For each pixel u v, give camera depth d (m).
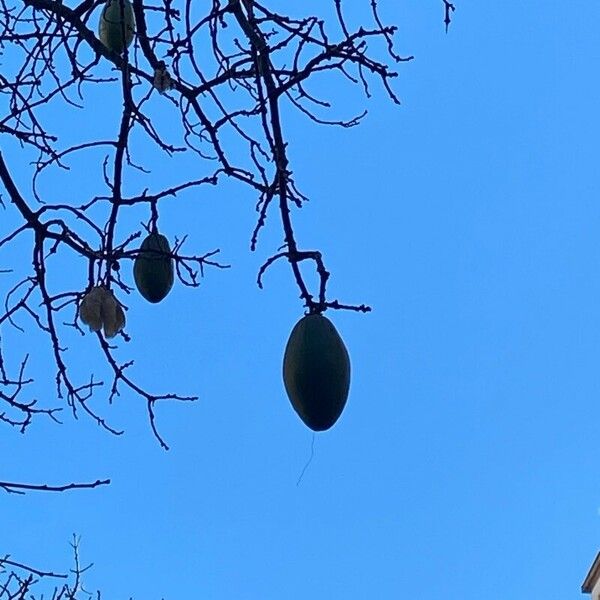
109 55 3.91
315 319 2.85
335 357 2.78
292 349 2.81
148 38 3.86
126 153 4.22
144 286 3.88
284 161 3.32
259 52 3.51
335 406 2.77
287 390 2.81
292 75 3.70
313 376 2.75
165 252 3.86
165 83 3.84
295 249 2.96
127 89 3.68
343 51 3.67
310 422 2.78
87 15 4.12
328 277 2.91
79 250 3.81
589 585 17.83
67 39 4.07
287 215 3.04
